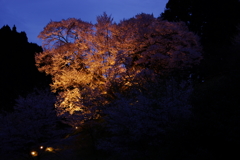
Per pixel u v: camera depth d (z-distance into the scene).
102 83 18.03
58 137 10.84
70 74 18.48
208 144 6.11
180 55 17.48
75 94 17.44
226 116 6.36
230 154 5.80
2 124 10.10
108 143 8.96
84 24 19.41
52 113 11.07
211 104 6.92
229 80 8.89
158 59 16.77
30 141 9.71
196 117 6.65
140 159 8.45
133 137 8.00
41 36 19.53
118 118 8.37
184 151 6.23
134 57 18.84
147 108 8.34
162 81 10.02
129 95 10.27
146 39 18.33
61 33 19.66
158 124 8.20
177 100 8.32
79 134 14.56
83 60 18.73
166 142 7.69
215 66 19.19
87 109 14.20
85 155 12.09
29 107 10.76
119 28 19.08
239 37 18.86
